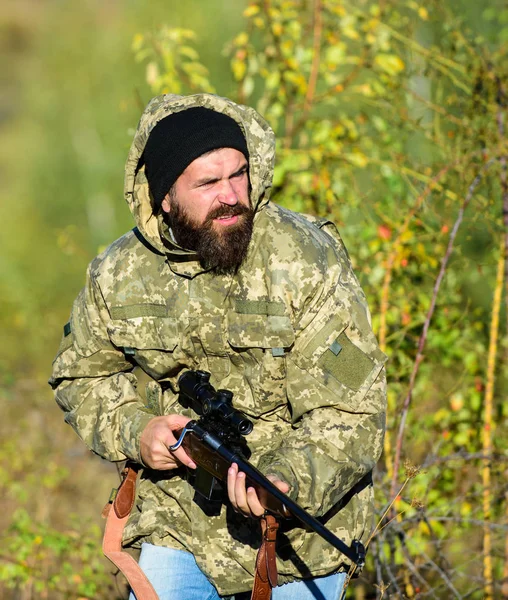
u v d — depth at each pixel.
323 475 5.28
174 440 5.58
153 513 6.12
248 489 5.04
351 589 8.41
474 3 11.06
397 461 7.72
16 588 9.67
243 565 5.85
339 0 10.17
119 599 9.05
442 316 9.32
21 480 12.00
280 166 9.61
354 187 9.65
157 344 5.81
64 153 28.05
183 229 5.53
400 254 8.93
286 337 5.45
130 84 24.98
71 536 9.61
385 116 10.16
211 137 5.39
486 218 8.82
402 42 10.74
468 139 9.49
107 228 25.78
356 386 5.47
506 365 9.52
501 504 8.72
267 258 5.52
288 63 10.27
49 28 32.25
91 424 6.12
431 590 7.45
